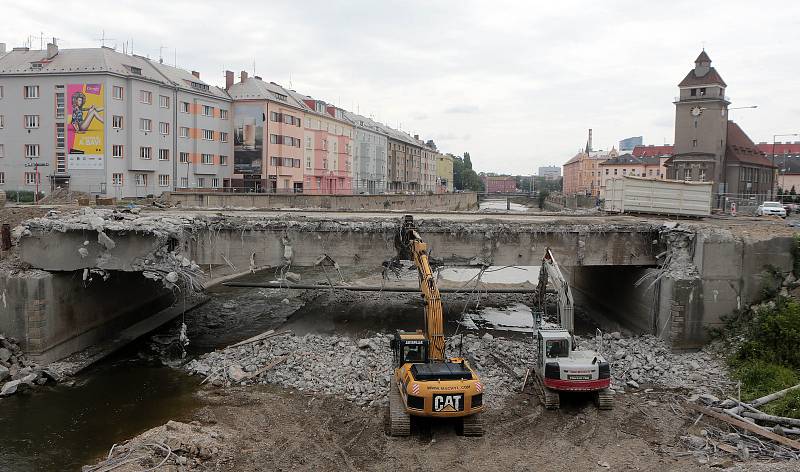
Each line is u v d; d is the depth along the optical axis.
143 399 20.20
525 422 17.70
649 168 140.00
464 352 24.03
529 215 35.78
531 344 26.12
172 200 48.41
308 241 26.94
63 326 24.11
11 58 57.12
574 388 18.08
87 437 17.25
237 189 68.19
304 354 23.73
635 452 15.78
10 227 27.86
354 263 27.11
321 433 17.02
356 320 31.17
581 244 27.62
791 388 18.61
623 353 24.09
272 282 40.28
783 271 24.78
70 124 54.62
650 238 27.78
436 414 15.58
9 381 21.27
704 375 21.98
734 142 82.62
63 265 24.02
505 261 27.69
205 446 15.61
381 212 36.38
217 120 69.88
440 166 196.50
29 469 15.29
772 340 22.12
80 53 56.44
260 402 19.62
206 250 26.73
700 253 25.02
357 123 106.31
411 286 39.56
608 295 33.50
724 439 16.44
